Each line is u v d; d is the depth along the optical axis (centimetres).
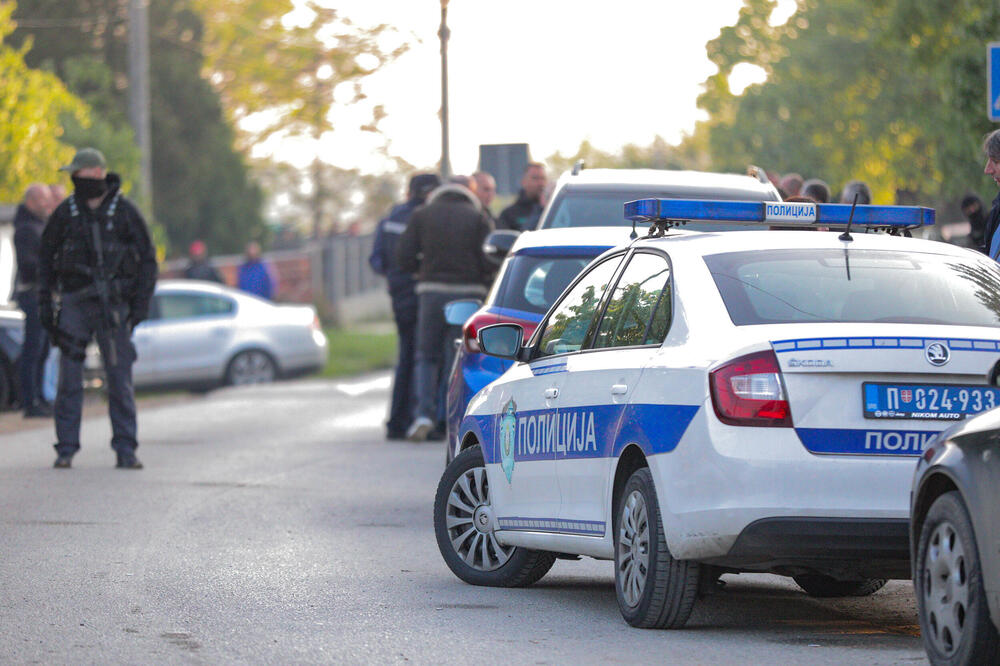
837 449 1552
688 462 1600
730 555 1575
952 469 1380
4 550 2234
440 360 3791
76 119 8025
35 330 4525
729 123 8112
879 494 1544
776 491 1546
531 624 1759
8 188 6556
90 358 5284
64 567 2095
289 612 1814
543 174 3962
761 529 1547
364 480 3156
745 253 1731
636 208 1875
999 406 1551
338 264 11881
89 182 3212
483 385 2441
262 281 7950
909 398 1556
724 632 1712
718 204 1856
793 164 7256
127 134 8162
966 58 4019
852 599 1991
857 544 1544
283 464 3441
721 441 1570
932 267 1722
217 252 12469
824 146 7169
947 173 4222
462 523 2081
